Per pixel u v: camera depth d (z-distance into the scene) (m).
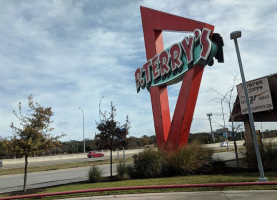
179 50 13.98
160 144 15.18
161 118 15.29
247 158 12.23
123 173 12.47
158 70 15.47
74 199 8.23
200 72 13.44
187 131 13.73
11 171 26.55
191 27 13.62
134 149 60.91
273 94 12.60
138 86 17.44
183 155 12.09
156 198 7.55
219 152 30.06
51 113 12.15
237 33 9.56
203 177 10.48
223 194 7.38
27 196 8.72
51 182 15.21
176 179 10.50
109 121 13.52
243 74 9.60
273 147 11.88
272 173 10.41
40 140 11.90
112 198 7.97
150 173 12.02
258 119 15.36
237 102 14.44
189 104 13.50
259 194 7.09
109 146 13.20
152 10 16.45
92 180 12.70
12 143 11.36
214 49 12.36
